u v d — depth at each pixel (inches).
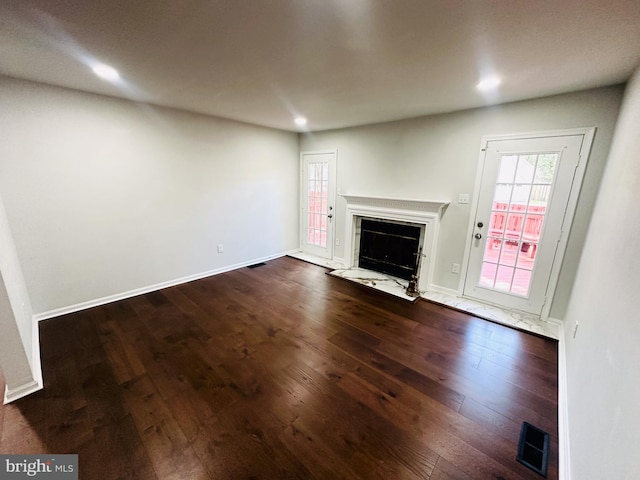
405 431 63.8
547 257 110.0
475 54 69.2
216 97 111.1
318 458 57.6
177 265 149.1
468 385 78.3
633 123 64.3
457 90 96.2
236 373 82.1
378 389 76.4
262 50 68.7
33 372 76.2
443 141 130.0
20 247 101.9
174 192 141.3
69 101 105.0
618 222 57.7
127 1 49.2
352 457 57.8
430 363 87.4
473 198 124.8
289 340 99.0
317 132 185.3
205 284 150.4
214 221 161.0
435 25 56.4
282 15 53.6
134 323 109.2
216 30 59.6
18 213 100.3
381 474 54.6
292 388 76.5
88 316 114.0
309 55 71.6
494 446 60.5
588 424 47.8
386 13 52.2
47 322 108.5
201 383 78.1
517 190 113.3
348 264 178.7
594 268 72.7
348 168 172.7
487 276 126.8
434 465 56.3
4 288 67.5
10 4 49.9
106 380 78.8
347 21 55.4
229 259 173.0
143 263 135.9
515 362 88.4
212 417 67.1
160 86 98.7
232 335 101.8
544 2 48.1
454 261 135.1
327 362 87.4
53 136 103.6
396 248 158.7
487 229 123.3
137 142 124.9
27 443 60.3
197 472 54.7
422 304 127.8
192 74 86.3
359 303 128.8
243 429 64.0
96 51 70.7
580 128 96.7
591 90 93.3
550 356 91.6
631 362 34.7
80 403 70.7
